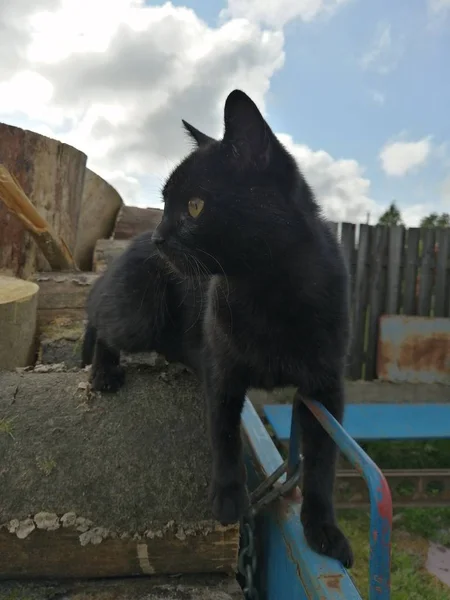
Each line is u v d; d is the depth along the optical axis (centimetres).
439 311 156
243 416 66
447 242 154
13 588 44
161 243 46
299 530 43
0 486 45
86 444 49
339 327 44
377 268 152
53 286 103
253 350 44
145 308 64
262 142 41
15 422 50
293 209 42
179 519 45
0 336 71
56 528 43
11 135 111
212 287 48
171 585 45
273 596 49
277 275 42
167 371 62
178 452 50
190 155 46
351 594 36
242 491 46
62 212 124
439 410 138
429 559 102
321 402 45
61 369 65
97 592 44
